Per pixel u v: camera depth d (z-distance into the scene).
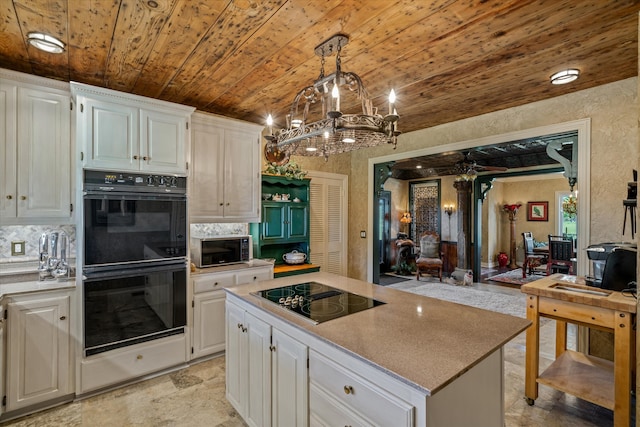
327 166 4.77
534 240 9.18
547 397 2.48
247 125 3.45
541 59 2.26
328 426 1.42
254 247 3.78
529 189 9.32
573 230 8.66
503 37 1.97
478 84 2.70
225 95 2.99
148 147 2.66
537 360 2.35
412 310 1.83
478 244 7.04
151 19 1.78
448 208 7.97
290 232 4.02
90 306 2.38
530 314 2.38
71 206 2.43
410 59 2.26
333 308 1.86
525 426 2.12
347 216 5.06
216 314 3.08
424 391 1.03
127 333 2.54
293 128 1.80
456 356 1.26
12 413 2.16
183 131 2.85
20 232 2.60
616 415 1.97
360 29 1.88
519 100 3.07
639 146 1.41
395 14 1.73
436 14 1.73
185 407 2.30
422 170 8.12
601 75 2.53
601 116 2.73
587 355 2.64
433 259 7.14
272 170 3.88
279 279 2.67
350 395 1.31
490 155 6.04
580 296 2.13
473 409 1.32
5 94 2.20
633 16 1.74
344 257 5.00
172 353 2.77
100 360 2.43
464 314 1.76
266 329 1.84
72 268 2.69
